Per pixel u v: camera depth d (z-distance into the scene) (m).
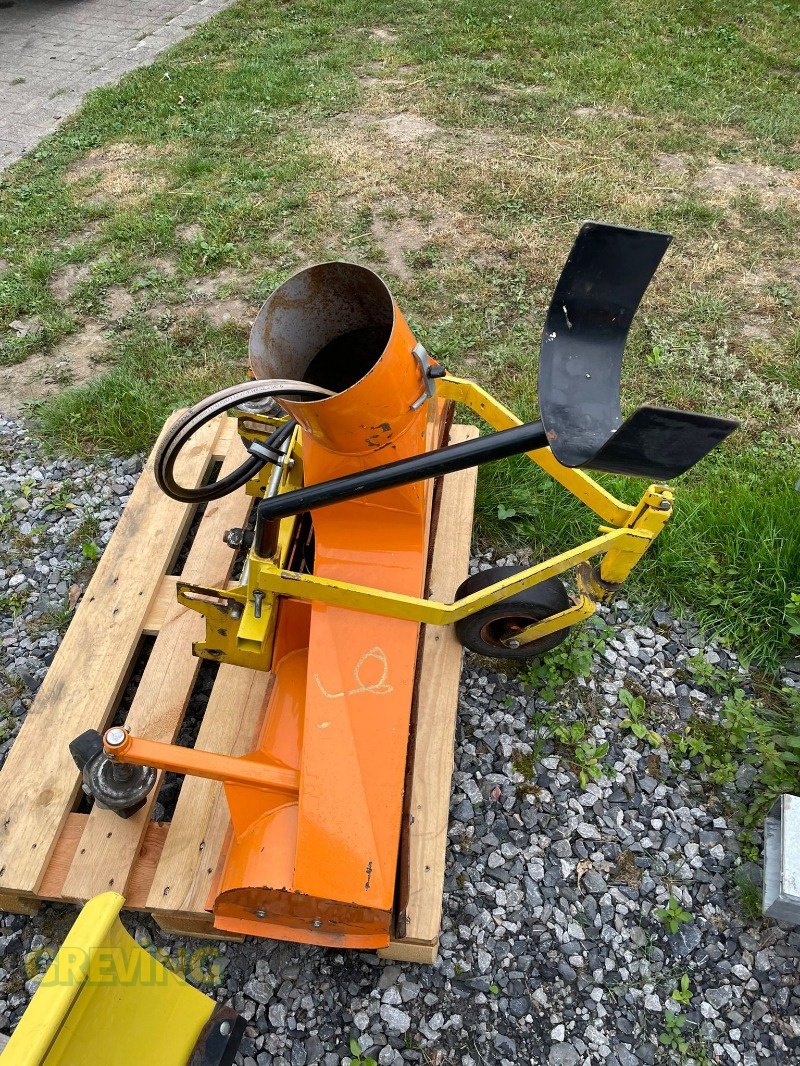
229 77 7.00
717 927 2.36
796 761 2.66
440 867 2.28
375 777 2.01
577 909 2.39
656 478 1.63
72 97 7.02
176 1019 1.48
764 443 3.72
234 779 2.00
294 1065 2.12
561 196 5.37
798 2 8.27
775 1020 2.20
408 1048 2.14
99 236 5.17
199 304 4.62
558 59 7.12
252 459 2.29
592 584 2.44
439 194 5.42
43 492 3.59
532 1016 2.20
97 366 4.25
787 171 5.70
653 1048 2.15
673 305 4.51
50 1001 1.14
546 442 1.74
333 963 2.28
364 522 2.25
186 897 2.18
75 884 2.24
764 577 3.13
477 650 2.78
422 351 2.02
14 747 2.51
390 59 7.22
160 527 3.13
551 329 1.88
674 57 7.17
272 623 2.23
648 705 2.86
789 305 4.52
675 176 5.58
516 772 2.68
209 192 5.53
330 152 5.89
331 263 2.04
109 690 2.65
